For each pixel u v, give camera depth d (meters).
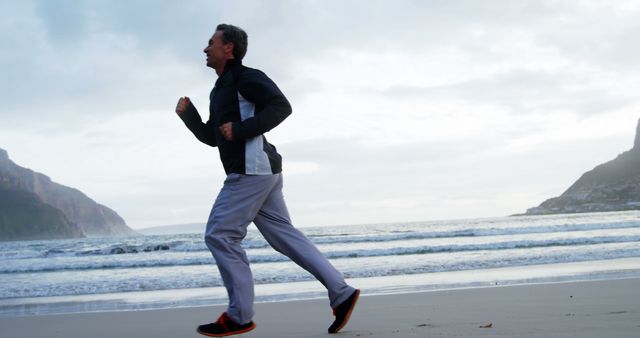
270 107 2.55
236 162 2.61
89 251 19.80
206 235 2.66
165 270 12.10
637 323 2.91
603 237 17.97
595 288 5.50
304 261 2.83
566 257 11.32
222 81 2.67
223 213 2.61
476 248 15.96
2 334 3.82
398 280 7.96
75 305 6.26
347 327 3.25
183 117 2.83
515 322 3.12
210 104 2.75
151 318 4.58
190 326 3.98
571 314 3.46
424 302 4.84
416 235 24.97
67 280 9.97
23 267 13.46
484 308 4.08
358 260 12.98
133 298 6.88
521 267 9.61
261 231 2.83
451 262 11.04
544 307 3.98
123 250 19.88
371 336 2.79
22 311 5.78
